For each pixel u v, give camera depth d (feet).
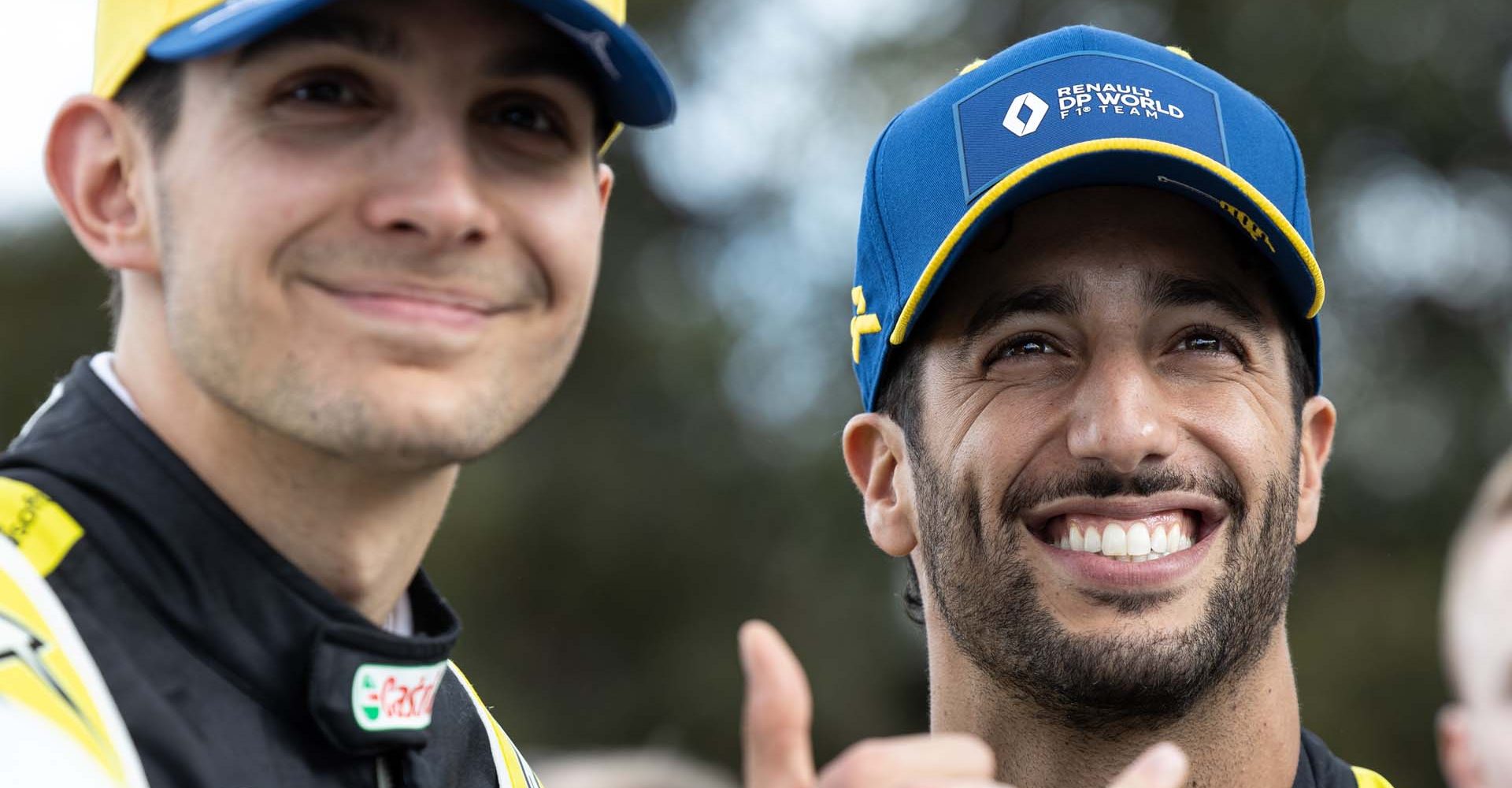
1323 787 8.37
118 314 6.71
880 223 8.74
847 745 43.19
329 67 5.77
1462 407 40.98
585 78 6.21
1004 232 8.04
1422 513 40.16
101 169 6.18
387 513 6.25
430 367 5.81
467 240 5.84
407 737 6.37
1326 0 42.63
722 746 44.27
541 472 46.98
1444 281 42.68
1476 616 4.97
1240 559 7.85
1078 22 45.39
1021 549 7.93
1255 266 8.04
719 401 47.80
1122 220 7.95
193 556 6.03
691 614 46.68
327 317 5.72
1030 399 7.95
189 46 5.69
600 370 49.01
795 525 45.42
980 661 8.07
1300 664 37.40
